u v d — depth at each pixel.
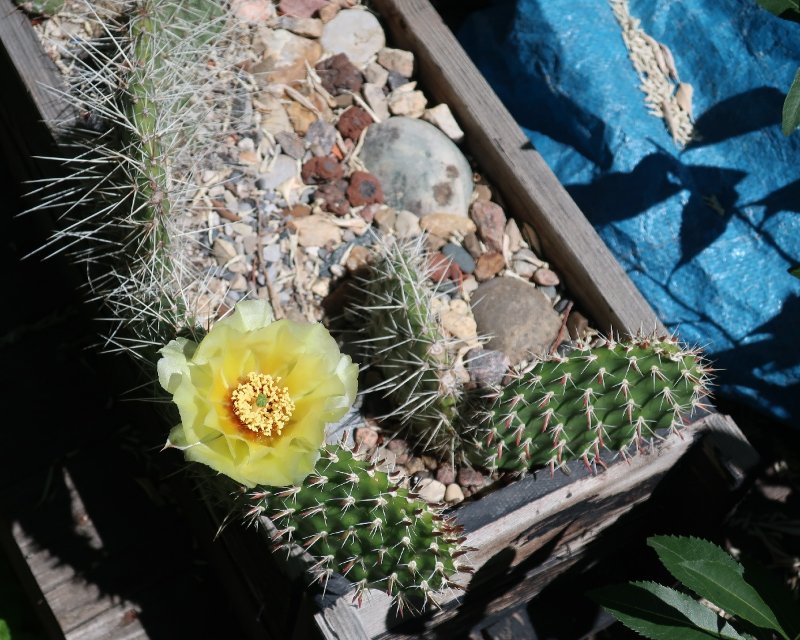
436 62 0.73
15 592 0.74
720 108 0.75
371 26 0.76
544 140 0.79
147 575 0.70
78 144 0.65
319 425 0.47
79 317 0.78
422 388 0.61
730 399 0.76
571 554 0.67
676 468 0.64
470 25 0.81
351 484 0.49
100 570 0.70
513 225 0.71
